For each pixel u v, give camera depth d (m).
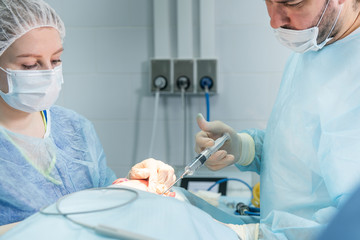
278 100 1.21
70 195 0.69
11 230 0.61
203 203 1.22
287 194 1.04
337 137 0.92
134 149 1.90
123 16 1.80
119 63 1.84
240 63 1.80
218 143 1.19
